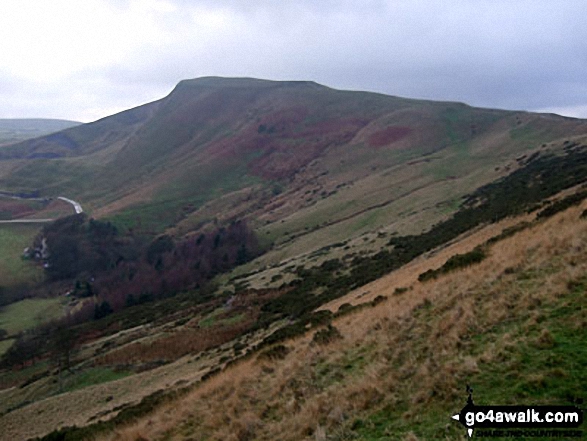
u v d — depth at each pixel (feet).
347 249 206.39
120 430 49.21
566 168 171.32
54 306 337.11
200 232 406.21
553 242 48.62
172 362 130.82
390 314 49.42
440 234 154.20
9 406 149.18
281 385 41.34
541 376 24.88
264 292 180.96
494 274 46.80
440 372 29.35
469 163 352.49
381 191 339.98
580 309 31.96
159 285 309.63
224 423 38.60
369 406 29.58
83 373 149.69
